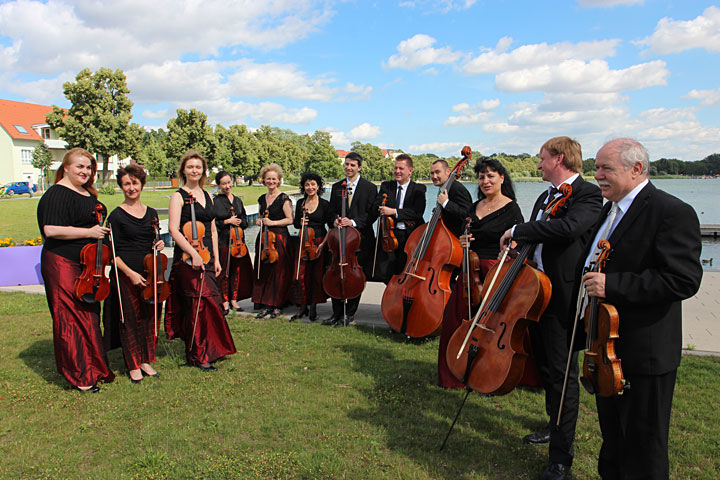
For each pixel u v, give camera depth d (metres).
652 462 2.35
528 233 3.02
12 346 5.40
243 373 4.62
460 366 3.22
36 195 40.56
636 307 2.35
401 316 5.11
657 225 2.31
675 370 2.37
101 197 33.75
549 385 3.32
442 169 5.32
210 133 48.56
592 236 2.71
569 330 2.82
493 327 3.11
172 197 4.64
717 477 2.93
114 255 4.28
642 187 2.43
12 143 50.00
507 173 4.19
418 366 4.77
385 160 85.62
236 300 7.07
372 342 5.52
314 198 6.55
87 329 4.22
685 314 6.34
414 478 2.95
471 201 5.09
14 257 8.68
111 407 3.90
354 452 3.25
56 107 41.97
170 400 4.04
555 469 2.93
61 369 4.19
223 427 3.56
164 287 4.53
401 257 5.95
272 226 6.66
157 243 4.47
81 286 4.03
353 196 6.22
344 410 3.87
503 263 3.31
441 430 3.56
